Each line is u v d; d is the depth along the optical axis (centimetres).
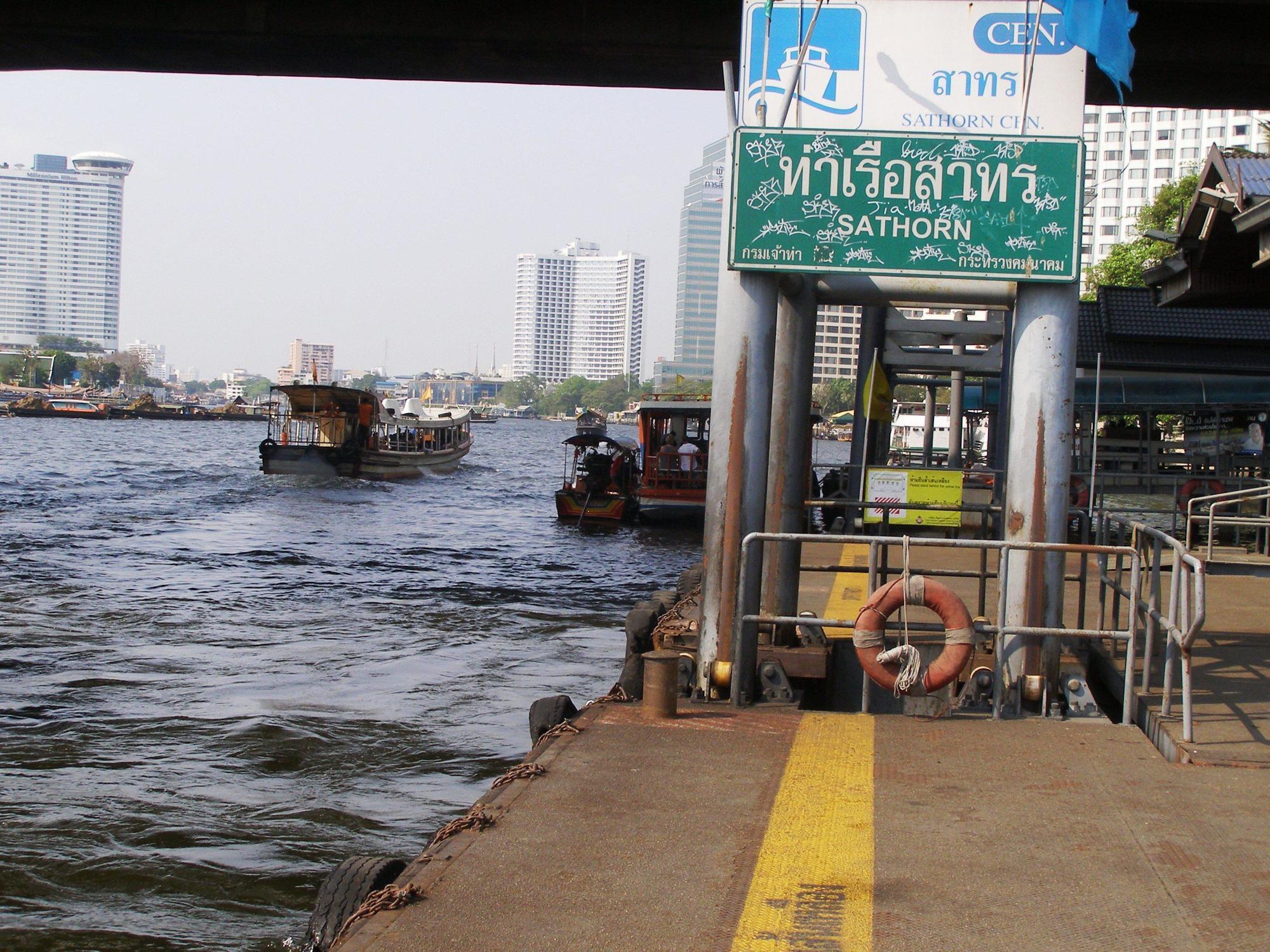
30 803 952
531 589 2355
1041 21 831
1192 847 544
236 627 1792
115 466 6112
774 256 792
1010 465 796
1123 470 2809
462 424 7475
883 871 515
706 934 454
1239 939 450
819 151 788
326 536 3247
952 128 838
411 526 3641
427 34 2141
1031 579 787
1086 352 2548
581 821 575
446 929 456
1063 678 811
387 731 1195
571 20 2123
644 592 2364
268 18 2144
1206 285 1875
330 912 520
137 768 1055
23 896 773
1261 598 1284
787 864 522
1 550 2630
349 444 5466
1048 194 774
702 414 3762
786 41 850
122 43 2220
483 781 1038
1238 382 2517
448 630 1827
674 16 2109
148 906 762
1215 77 2120
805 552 1667
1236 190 1484
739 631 810
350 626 1830
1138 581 775
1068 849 541
